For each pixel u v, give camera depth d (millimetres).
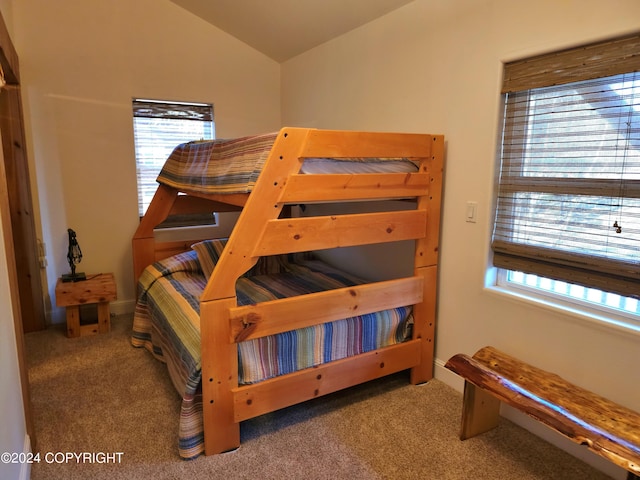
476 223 2285
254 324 1938
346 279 3047
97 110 3430
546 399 1757
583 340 1873
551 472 1866
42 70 3225
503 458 1955
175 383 2168
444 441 2068
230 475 1846
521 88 2006
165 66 3613
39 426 2162
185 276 3146
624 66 1635
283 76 4074
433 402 2396
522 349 2131
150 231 3514
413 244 2752
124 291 3740
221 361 1906
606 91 1733
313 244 1996
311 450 2006
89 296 3195
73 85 3330
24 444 1806
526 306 2086
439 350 2615
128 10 3426
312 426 2184
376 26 2861
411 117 2641
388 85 2805
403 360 2475
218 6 3375
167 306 2643
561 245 1942
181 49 3656
